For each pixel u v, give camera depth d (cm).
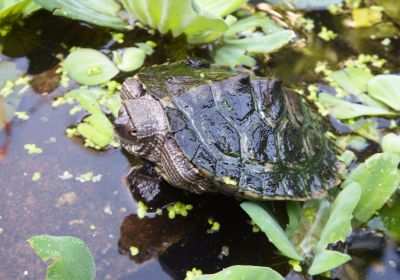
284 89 68
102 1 76
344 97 75
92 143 69
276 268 66
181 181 65
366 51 78
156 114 65
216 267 65
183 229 66
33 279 64
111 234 66
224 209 67
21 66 73
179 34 76
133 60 74
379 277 66
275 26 78
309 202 68
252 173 65
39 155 69
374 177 68
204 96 65
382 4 81
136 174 68
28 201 67
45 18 76
